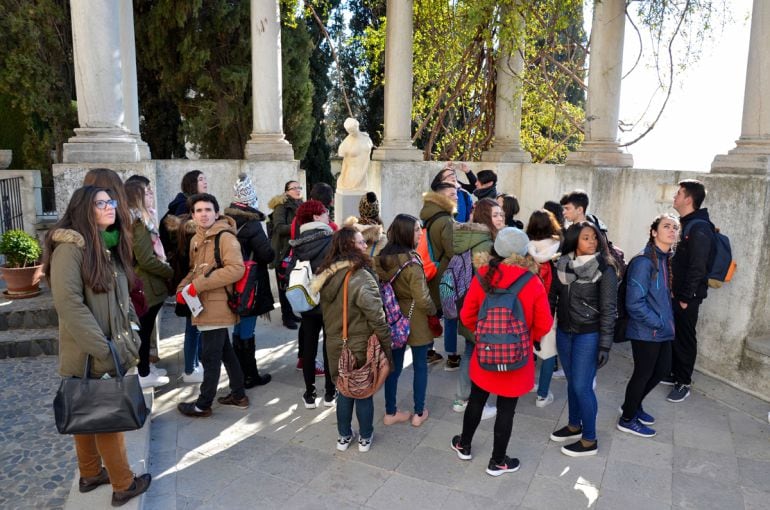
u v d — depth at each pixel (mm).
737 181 5164
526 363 3609
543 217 4555
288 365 5828
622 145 8062
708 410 4930
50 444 4105
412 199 9047
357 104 20734
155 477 3807
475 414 3934
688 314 4957
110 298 3100
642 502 3594
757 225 5023
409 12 8789
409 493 3666
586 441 4133
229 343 4715
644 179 6707
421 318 4398
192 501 3549
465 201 6449
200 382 5328
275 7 8039
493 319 3541
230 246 4355
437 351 6355
